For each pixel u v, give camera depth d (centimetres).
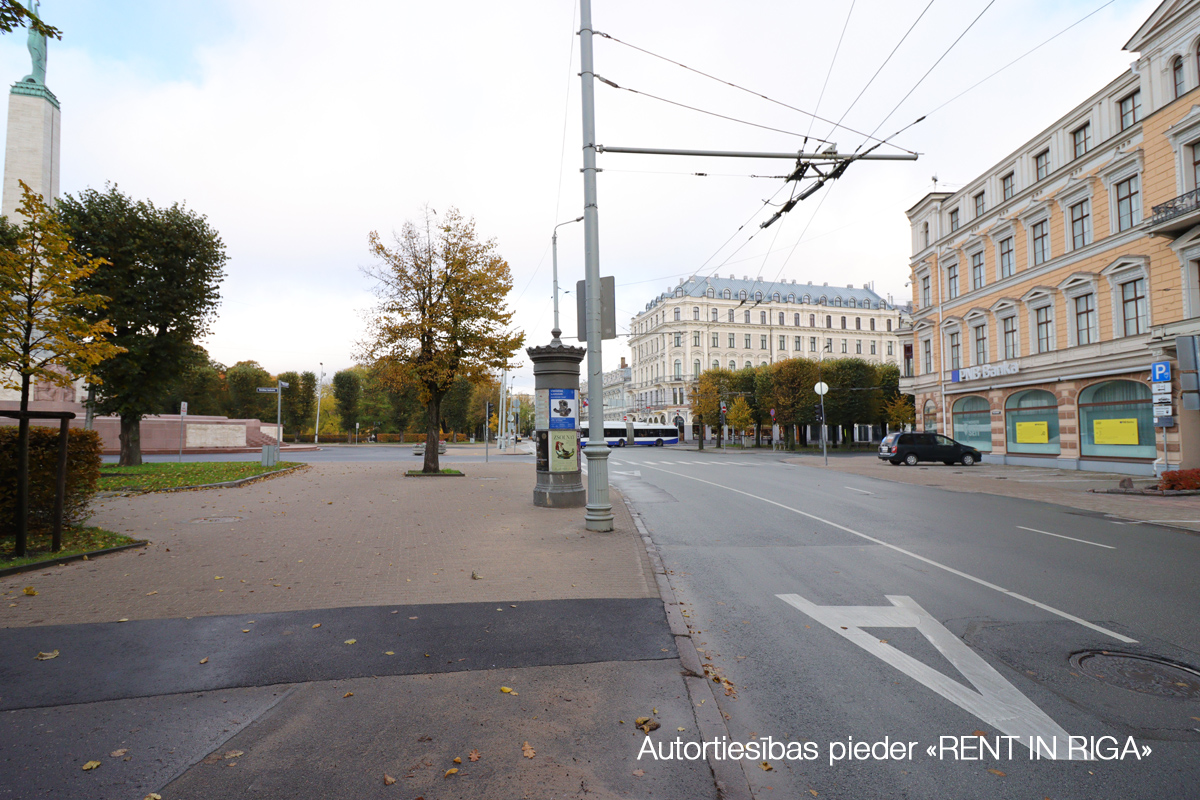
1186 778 308
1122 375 2212
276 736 335
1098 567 778
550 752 322
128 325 2011
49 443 862
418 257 2052
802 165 1163
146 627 504
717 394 5634
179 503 1269
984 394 3011
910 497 1580
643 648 468
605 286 1034
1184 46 1959
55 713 359
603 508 976
